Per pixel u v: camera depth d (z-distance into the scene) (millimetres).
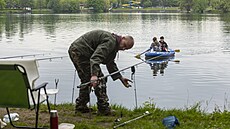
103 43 5641
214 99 12836
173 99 12758
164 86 15062
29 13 106812
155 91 14000
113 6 118312
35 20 70125
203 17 81938
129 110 6449
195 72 18688
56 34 41438
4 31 45562
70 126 5348
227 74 18203
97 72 5492
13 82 4707
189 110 6426
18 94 4766
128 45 5801
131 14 100188
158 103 12148
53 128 4090
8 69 4629
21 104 4812
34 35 40250
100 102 6055
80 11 111250
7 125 5516
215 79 16891
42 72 17344
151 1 121438
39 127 5406
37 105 4926
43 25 55812
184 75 17828
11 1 107125
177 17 82000
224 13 99188
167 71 18828
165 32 44781
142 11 118500
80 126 5410
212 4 101125
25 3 108500
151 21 66812
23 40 35031
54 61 20656
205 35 40969
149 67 19953
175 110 6418
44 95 5430
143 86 14797
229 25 56656
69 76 16328
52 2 109125
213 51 27562
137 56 23719
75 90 13203
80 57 5789
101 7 112312
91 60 5523
